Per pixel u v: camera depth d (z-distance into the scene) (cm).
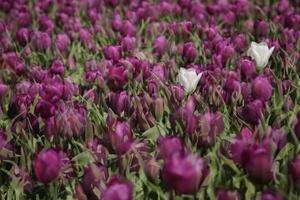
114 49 447
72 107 323
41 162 260
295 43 474
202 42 497
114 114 325
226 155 278
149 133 307
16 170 289
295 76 384
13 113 347
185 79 358
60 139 307
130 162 279
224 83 362
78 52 503
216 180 261
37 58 496
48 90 362
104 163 289
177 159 223
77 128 307
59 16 620
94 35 550
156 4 669
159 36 471
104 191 239
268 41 455
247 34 509
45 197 281
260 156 243
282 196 242
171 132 316
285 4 596
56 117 310
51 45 523
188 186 224
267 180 250
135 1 666
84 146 299
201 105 339
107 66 425
